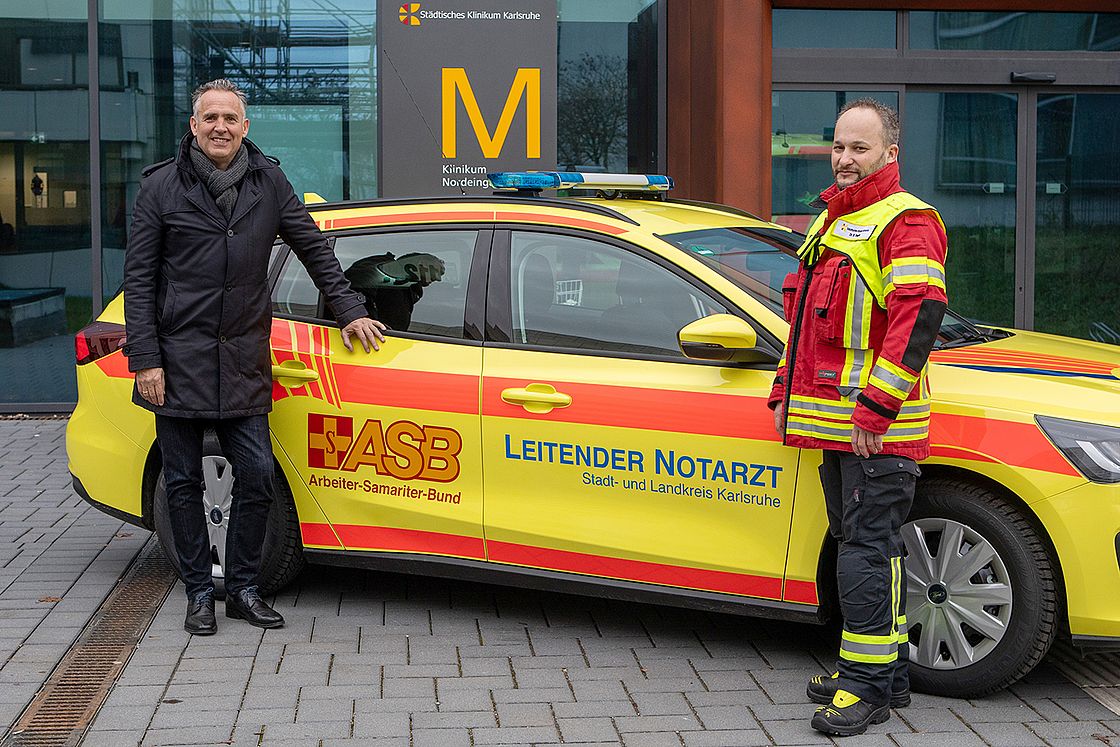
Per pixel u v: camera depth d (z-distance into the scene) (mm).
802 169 9805
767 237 5145
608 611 5309
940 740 3939
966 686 4246
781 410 4117
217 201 4848
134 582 5668
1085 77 9805
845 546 4047
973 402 4199
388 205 5328
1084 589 4031
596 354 4730
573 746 3889
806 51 9672
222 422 5016
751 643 4895
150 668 4574
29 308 9812
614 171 9992
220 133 4797
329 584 5715
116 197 9797
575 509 4715
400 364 5020
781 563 4395
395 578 5820
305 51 9828
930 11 9719
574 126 9961
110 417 5547
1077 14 9797
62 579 5695
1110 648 4051
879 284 3863
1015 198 10000
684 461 4504
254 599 5094
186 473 5008
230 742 3902
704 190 9625
